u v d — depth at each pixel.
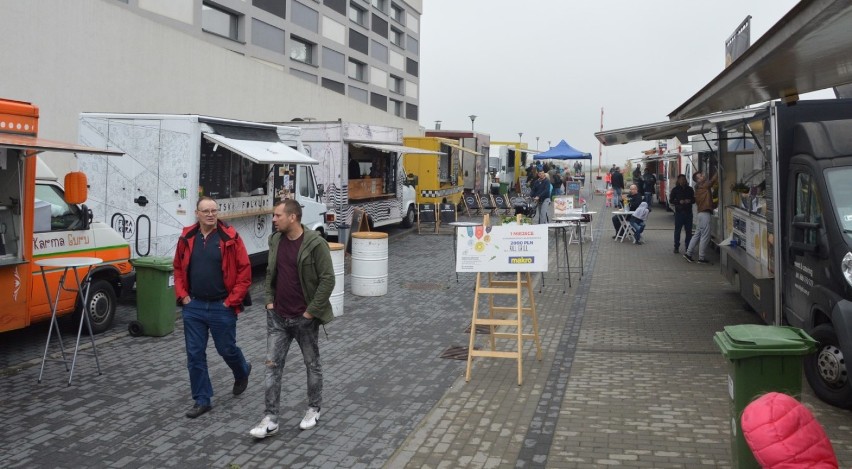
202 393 6.21
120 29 14.92
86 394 6.73
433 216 21.31
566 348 8.46
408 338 8.98
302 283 5.77
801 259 7.19
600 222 25.62
